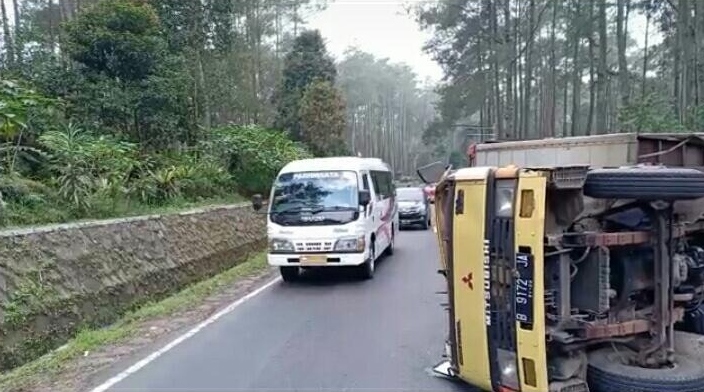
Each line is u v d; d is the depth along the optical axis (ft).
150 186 49.85
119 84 59.88
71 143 41.32
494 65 135.74
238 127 81.51
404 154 316.19
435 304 29.37
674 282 14.66
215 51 81.35
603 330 13.89
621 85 102.12
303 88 141.38
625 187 13.28
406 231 71.05
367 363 20.04
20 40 61.41
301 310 29.14
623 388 13.83
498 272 14.06
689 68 90.27
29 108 40.37
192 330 25.88
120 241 34.86
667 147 22.21
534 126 174.91
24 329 23.70
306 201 36.37
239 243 54.75
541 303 13.09
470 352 15.24
